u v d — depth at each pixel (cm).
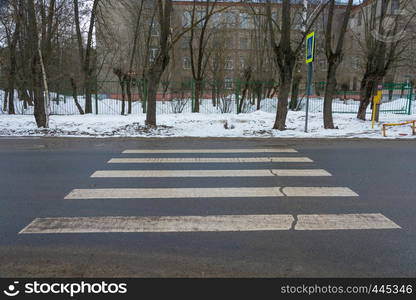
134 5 2353
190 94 2177
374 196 542
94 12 1922
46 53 1395
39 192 562
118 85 2728
